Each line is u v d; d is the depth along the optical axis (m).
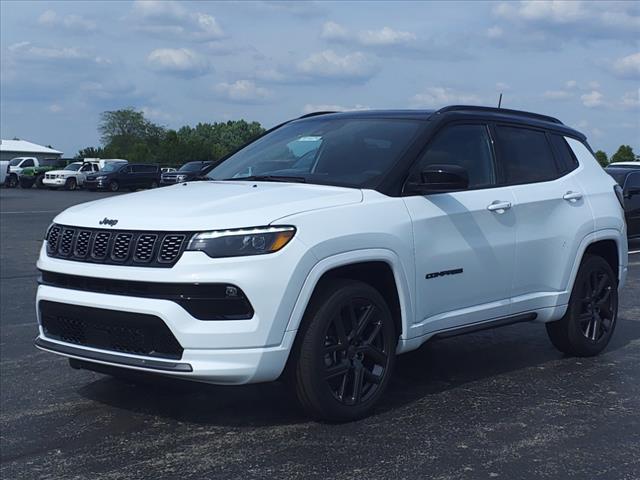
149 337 4.09
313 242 4.18
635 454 4.09
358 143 5.18
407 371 5.75
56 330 4.54
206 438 4.31
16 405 5.05
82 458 4.07
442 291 4.97
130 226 4.20
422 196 4.88
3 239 16.56
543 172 5.92
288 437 4.29
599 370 5.84
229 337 3.98
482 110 5.70
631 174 15.27
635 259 13.45
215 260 3.97
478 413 4.74
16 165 48.88
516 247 5.45
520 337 6.95
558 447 4.18
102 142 108.31
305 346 4.25
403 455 4.03
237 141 123.06
